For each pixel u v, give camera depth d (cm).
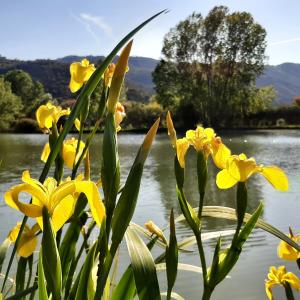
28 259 164
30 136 4756
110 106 128
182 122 4972
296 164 1789
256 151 2411
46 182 118
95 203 109
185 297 477
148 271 121
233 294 488
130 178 119
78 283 130
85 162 170
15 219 846
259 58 4850
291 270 554
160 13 118
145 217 884
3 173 1633
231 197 1098
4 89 5844
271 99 5366
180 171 147
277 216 887
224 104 4906
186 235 710
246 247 650
